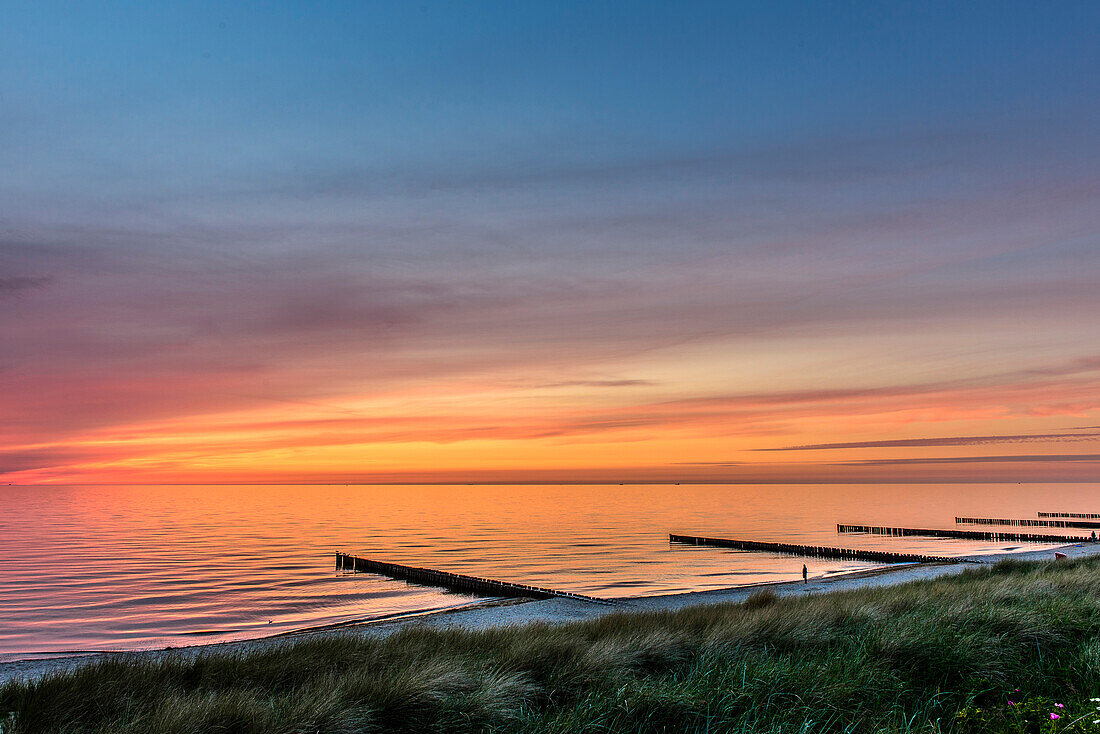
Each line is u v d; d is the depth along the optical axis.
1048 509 140.88
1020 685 7.33
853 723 6.19
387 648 10.22
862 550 59.19
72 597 37.22
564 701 7.43
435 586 41.75
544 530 89.88
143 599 36.59
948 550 60.97
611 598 29.23
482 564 52.59
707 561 53.72
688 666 8.68
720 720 6.23
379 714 6.48
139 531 89.88
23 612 32.69
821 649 9.37
